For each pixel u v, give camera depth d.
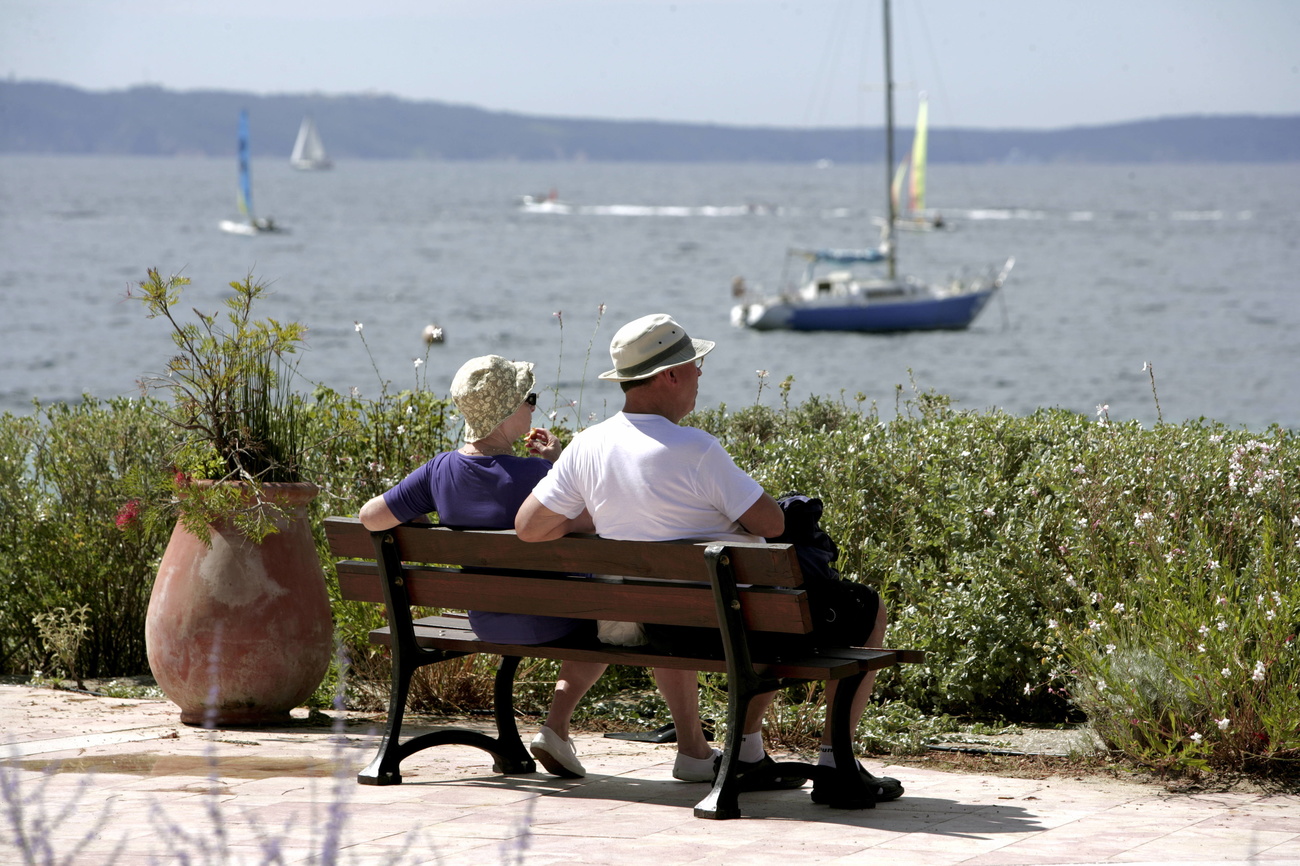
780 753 19.53
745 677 14.89
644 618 15.47
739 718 14.89
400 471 25.06
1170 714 17.94
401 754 16.92
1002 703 22.19
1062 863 13.10
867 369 179.12
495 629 16.81
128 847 12.90
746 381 168.50
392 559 17.00
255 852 12.84
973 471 24.44
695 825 14.61
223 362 20.48
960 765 18.70
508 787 16.72
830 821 14.93
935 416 27.12
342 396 26.33
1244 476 21.73
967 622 21.70
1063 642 19.70
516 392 16.86
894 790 16.28
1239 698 17.83
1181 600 19.05
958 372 176.62
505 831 14.13
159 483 21.05
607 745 19.78
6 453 26.81
